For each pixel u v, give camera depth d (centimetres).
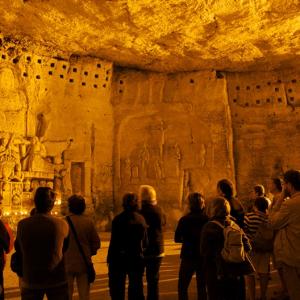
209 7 1212
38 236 397
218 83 1745
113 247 521
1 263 483
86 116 1631
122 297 517
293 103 1761
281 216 469
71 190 1570
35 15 1271
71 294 500
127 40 1445
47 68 1552
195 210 556
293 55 1605
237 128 1780
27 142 1458
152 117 1738
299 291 457
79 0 1180
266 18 1287
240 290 477
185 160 1719
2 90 1419
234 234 468
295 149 1728
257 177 1745
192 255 543
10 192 1358
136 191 1678
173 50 1541
